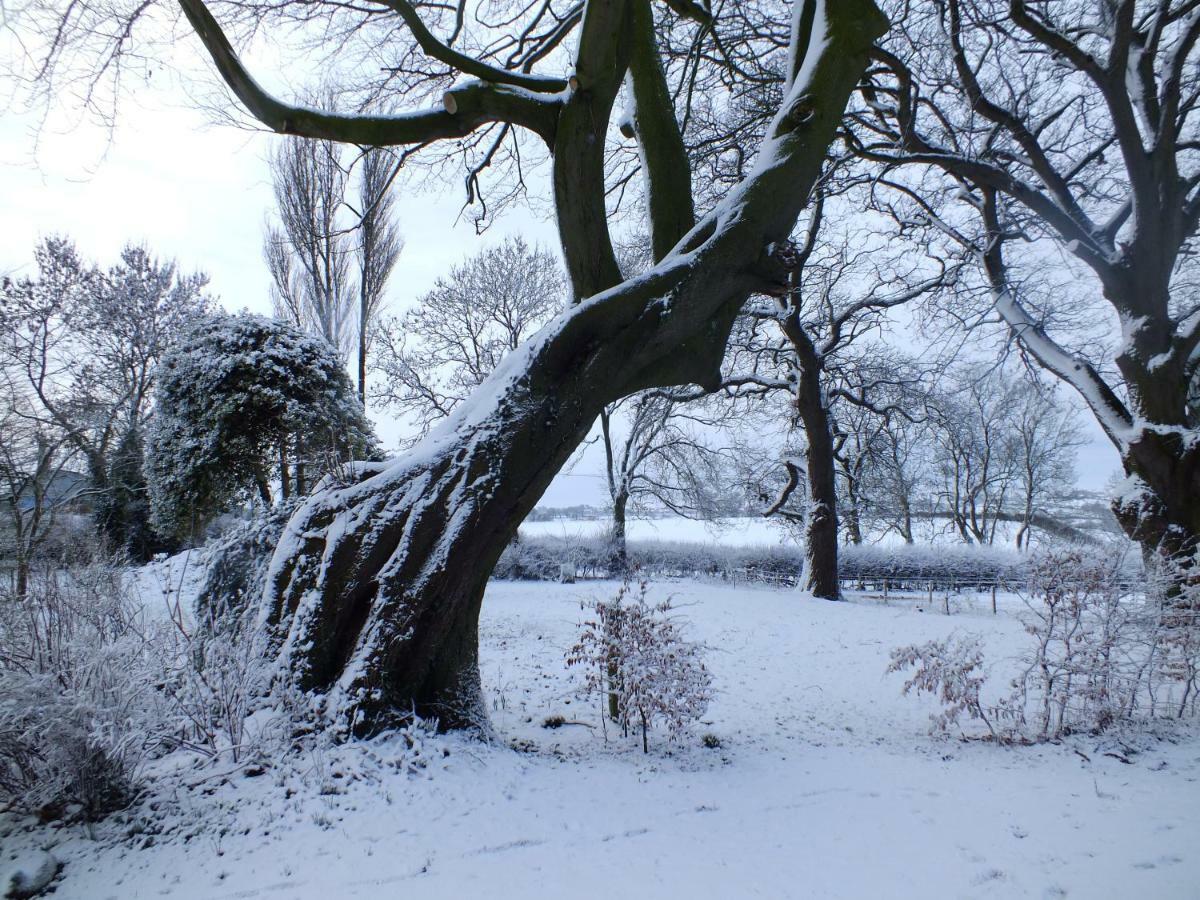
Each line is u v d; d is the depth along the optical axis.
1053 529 32.94
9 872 2.86
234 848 3.21
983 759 5.18
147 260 25.67
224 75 5.50
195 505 11.70
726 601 15.32
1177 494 11.59
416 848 3.28
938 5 10.46
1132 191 11.54
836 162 12.07
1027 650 6.65
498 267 26.55
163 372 12.25
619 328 5.25
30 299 20.75
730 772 4.78
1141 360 11.99
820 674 8.86
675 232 6.54
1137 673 5.82
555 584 20.36
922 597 20.41
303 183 18.94
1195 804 3.93
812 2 7.04
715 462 28.22
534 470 5.05
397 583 4.66
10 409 12.39
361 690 4.42
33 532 9.69
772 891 2.93
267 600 4.81
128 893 2.84
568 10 8.84
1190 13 11.44
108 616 4.12
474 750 4.53
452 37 8.20
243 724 4.07
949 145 13.27
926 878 3.06
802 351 17.44
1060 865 3.16
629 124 7.08
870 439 26.34
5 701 3.16
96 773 3.42
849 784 4.53
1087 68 10.50
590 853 3.30
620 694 5.73
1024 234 13.10
